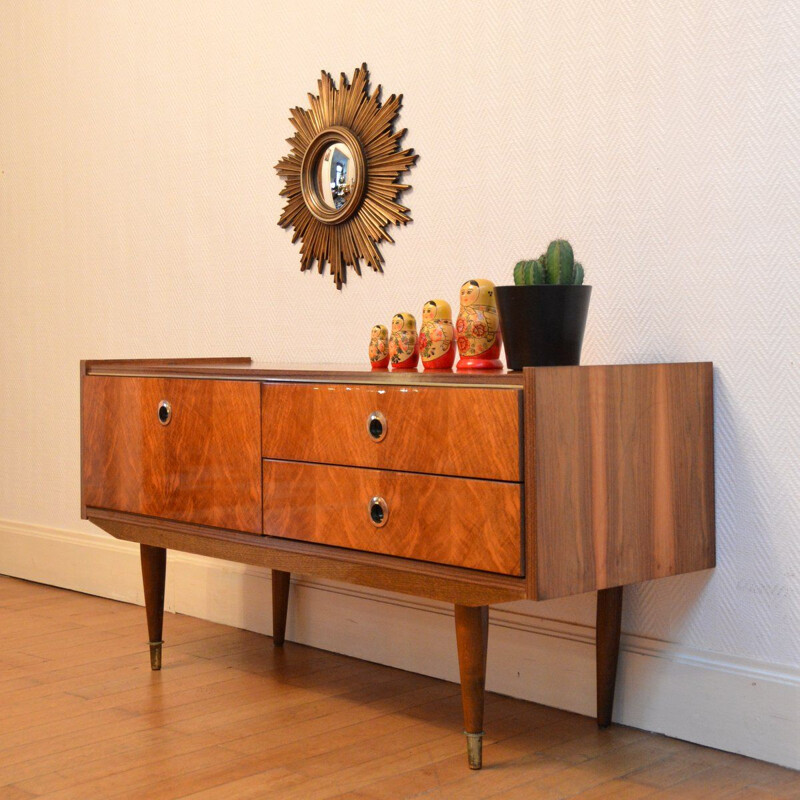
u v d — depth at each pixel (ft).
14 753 7.11
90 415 9.11
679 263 7.29
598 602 7.45
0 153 13.51
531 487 5.98
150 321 11.64
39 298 13.02
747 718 6.97
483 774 6.65
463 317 7.18
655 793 6.32
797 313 6.72
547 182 8.04
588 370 6.25
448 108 8.70
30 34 12.95
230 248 10.71
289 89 10.04
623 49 7.54
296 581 10.05
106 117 12.02
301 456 7.32
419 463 6.57
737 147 6.97
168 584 11.36
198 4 10.89
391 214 9.14
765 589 6.91
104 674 8.98
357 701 8.21
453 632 8.73
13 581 13.26
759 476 6.91
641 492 6.57
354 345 9.60
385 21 9.14
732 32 6.96
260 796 6.34
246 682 8.73
